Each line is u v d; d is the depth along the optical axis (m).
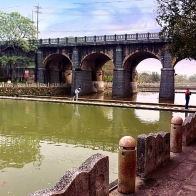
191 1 10.83
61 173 8.29
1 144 11.66
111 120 17.98
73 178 3.27
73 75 43.06
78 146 11.43
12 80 46.31
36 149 10.91
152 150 5.87
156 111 22.30
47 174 8.20
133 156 4.85
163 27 12.20
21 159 9.62
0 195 6.75
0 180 7.70
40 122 17.06
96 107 25.06
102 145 11.61
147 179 5.51
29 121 17.39
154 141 5.95
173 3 11.48
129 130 14.75
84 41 42.12
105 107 25.03
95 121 17.59
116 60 39.78
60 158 9.76
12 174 8.16
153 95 45.16
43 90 41.72
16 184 7.44
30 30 44.62
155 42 36.53
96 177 3.76
